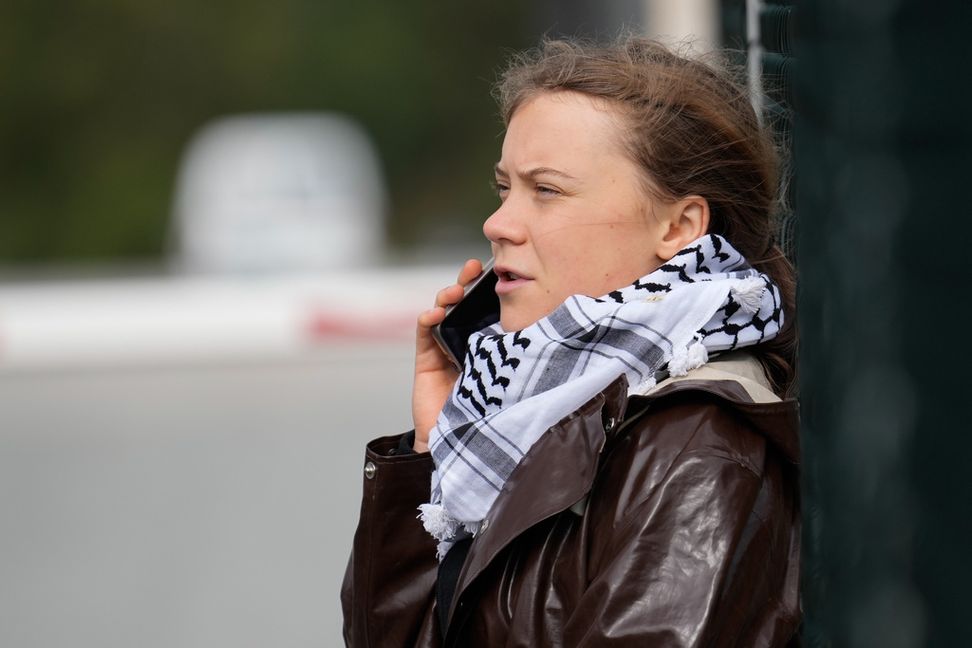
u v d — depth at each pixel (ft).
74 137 428.56
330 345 123.54
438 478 21.20
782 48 22.02
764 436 18.67
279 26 446.60
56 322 128.36
